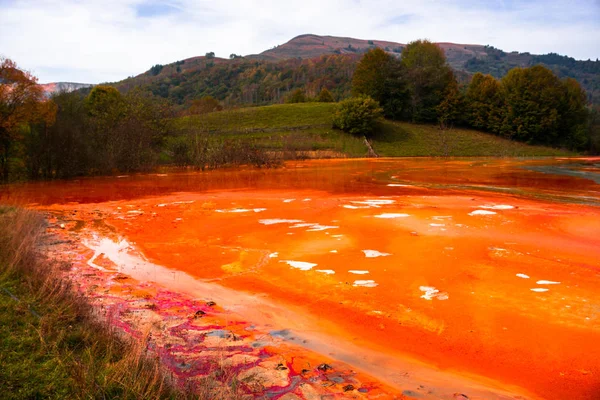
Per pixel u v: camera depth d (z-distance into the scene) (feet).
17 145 80.53
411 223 36.17
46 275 19.77
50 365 12.55
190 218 40.01
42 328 14.46
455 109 203.51
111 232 34.63
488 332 17.07
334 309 19.43
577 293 20.81
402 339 16.62
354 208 43.86
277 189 61.41
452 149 172.45
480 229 33.99
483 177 79.25
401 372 14.25
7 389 11.27
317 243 30.19
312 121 189.98
